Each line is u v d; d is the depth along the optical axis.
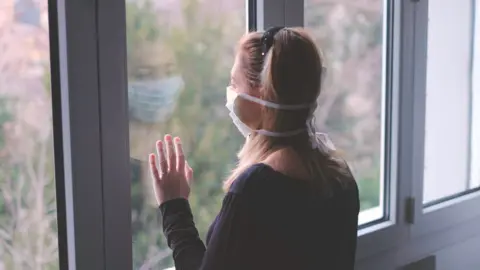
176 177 1.34
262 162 1.17
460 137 2.60
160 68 1.50
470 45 2.60
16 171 1.34
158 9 1.48
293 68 1.17
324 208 1.19
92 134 1.33
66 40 1.27
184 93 1.56
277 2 1.69
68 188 1.32
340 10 2.00
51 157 1.34
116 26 1.34
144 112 1.47
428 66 2.40
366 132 2.15
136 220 1.48
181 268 1.20
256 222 1.11
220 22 1.63
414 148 2.24
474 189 2.67
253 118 1.23
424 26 2.22
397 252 2.21
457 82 2.55
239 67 1.23
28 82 1.32
